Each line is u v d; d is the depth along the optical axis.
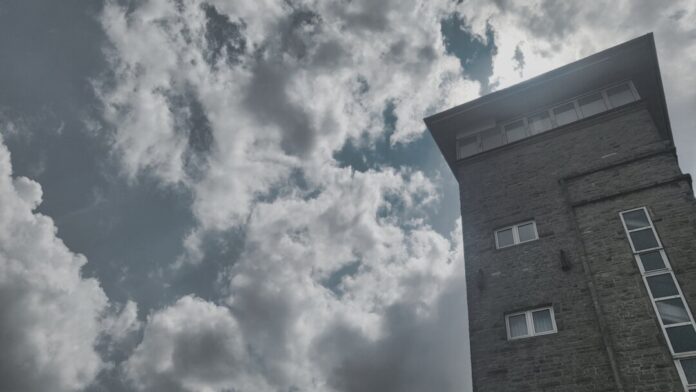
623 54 15.02
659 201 11.67
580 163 14.18
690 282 9.96
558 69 15.90
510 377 10.66
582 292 11.15
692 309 9.59
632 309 10.18
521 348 10.98
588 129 14.93
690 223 10.84
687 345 9.20
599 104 15.62
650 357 9.35
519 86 16.61
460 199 15.72
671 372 9.00
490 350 11.35
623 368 9.47
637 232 11.41
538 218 13.48
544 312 11.48
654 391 8.92
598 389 9.51
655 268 10.57
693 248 10.41
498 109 17.34
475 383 11.01
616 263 11.11
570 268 11.75
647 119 13.94
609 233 11.78
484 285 12.76
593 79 15.84
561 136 15.32
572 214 12.77
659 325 9.69
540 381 10.24
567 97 16.50
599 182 13.19
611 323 10.22
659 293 10.16
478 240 14.07
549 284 11.76
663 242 10.89
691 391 8.64
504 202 14.64
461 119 17.95
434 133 18.55
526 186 14.64
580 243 12.00
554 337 10.76
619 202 12.27
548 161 14.91
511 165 15.63
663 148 12.74
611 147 13.97
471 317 12.27
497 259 13.20
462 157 17.17
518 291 12.08
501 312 11.91
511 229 13.91
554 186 14.03
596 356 9.95
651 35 14.52
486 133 17.52
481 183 15.76
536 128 16.45
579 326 10.61
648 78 15.55
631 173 12.81
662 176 12.19
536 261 12.46
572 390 9.76
